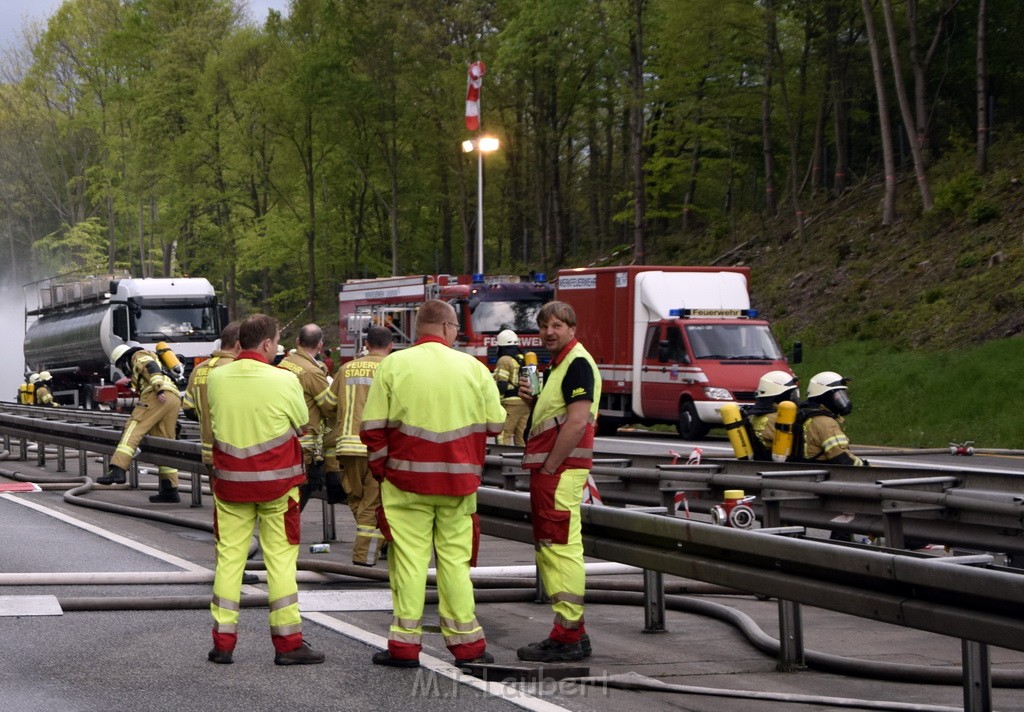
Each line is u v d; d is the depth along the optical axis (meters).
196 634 7.24
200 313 33.31
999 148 34.28
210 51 56.91
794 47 40.72
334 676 6.25
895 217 34.28
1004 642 4.63
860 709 5.62
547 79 44.88
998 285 27.64
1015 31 37.50
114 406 33.53
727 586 6.14
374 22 48.97
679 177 40.75
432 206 59.03
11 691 5.92
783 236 38.94
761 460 9.87
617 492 10.25
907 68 39.78
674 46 37.56
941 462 18.16
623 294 25.83
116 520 12.74
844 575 5.45
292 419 6.63
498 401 6.60
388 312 30.72
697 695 5.96
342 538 11.98
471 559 6.56
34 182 77.81
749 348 24.36
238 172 56.75
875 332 29.42
